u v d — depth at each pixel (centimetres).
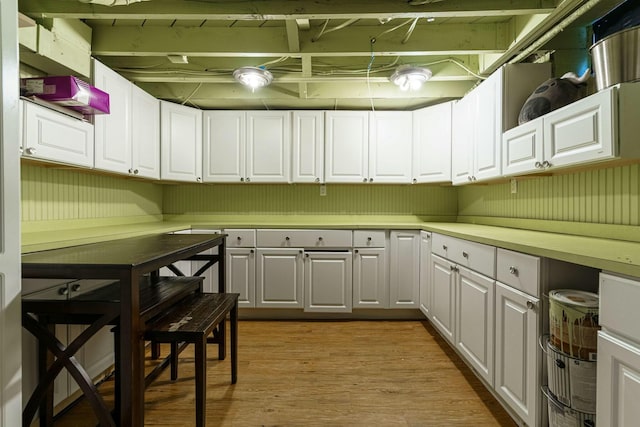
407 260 289
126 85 239
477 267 182
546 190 211
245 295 292
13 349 94
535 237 173
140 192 309
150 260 124
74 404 165
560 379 121
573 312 117
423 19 212
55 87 168
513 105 207
